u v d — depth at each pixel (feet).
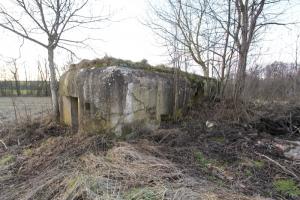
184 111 15.47
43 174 9.84
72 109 15.21
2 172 10.69
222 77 16.69
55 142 13.24
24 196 8.26
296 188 8.09
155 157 10.10
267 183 8.50
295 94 18.49
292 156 10.07
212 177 8.94
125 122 12.32
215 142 11.84
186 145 11.72
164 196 7.04
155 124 13.62
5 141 14.90
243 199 7.19
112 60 13.58
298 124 13.05
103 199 6.91
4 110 31.07
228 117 14.05
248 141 11.53
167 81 14.25
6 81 60.70
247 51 15.83
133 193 7.23
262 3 15.52
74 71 14.89
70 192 7.57
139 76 12.72
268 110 14.47
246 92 15.57
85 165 9.61
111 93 12.03
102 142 11.66
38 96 52.95
